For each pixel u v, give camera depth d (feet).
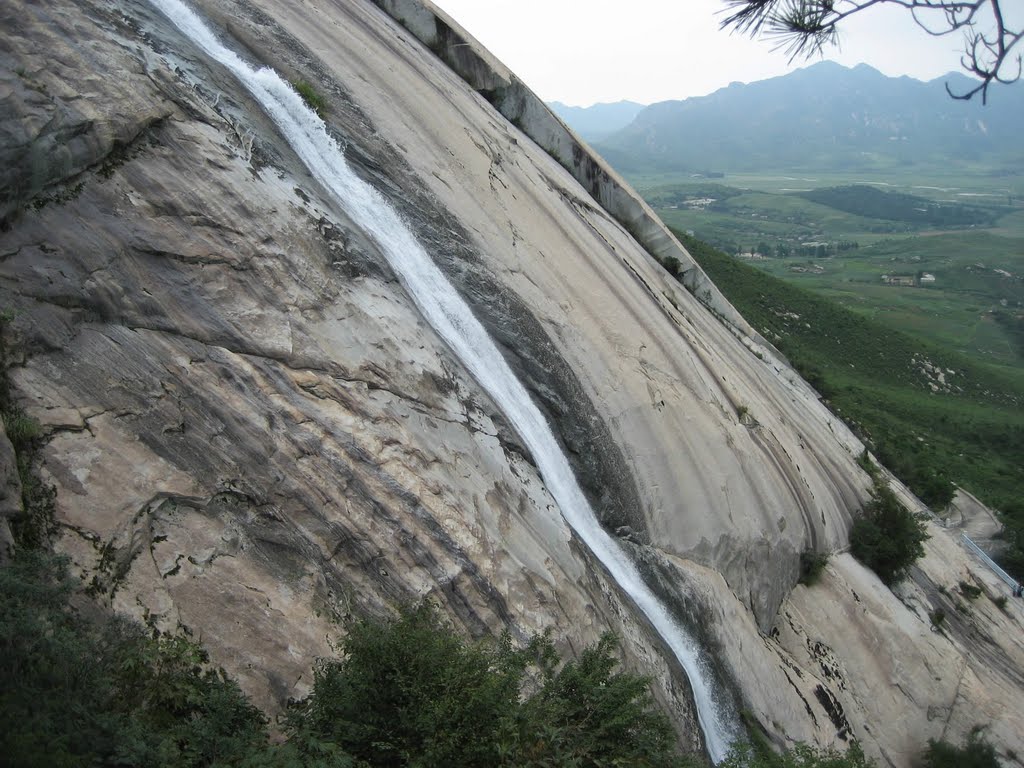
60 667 29.71
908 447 219.82
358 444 47.75
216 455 42.27
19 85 41.55
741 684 72.08
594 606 56.65
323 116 68.74
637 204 127.95
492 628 47.93
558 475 67.82
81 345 40.42
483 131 93.30
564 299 81.92
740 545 83.10
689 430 84.02
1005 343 490.08
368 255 59.00
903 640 97.04
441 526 48.52
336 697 36.45
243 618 39.06
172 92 51.31
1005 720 97.04
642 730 40.96
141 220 45.32
